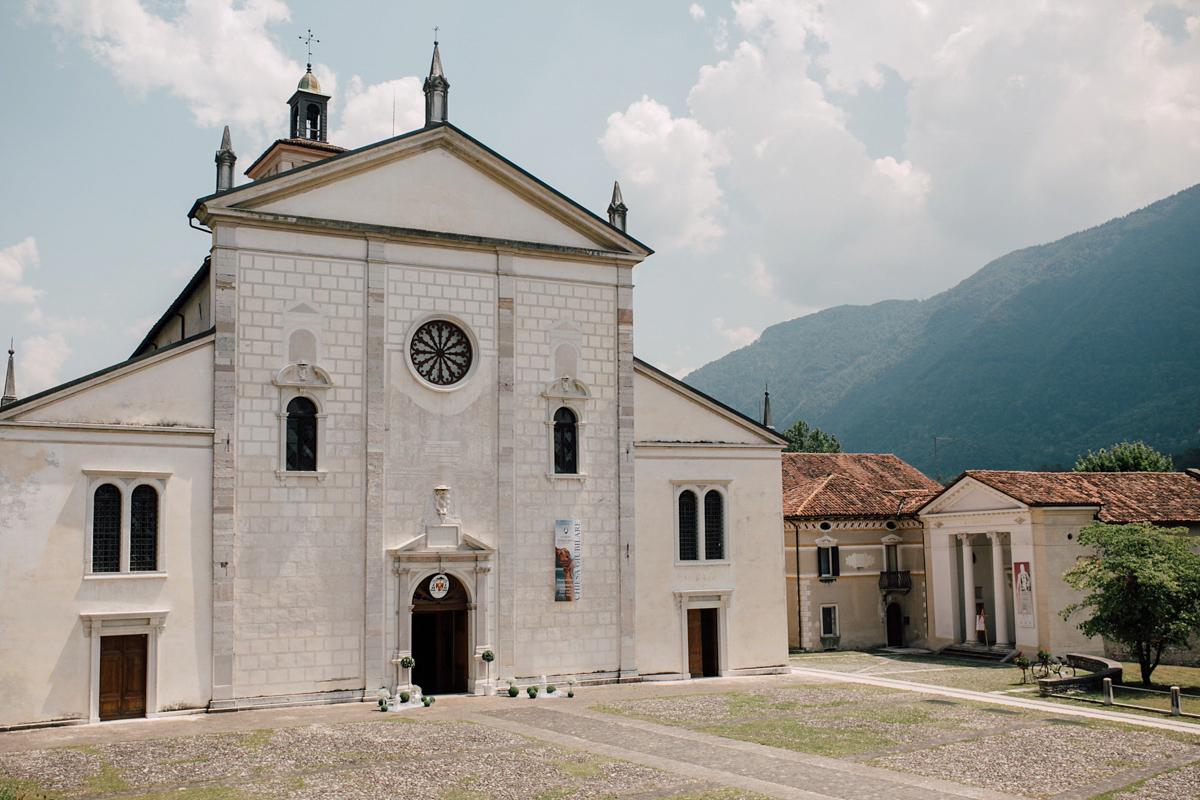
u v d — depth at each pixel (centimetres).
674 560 3741
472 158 3528
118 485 2920
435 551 3278
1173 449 19725
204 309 3581
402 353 3353
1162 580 3384
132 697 2875
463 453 3400
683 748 2456
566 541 3503
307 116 5112
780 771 2206
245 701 3009
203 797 1961
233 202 3169
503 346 3506
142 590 2909
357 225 3309
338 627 3150
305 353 3216
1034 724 2798
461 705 3111
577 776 2144
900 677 3828
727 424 3900
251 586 3056
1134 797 2008
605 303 3712
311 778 2120
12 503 2781
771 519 3938
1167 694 3300
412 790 2016
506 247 3531
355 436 3247
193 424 3047
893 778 2150
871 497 5234
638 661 3634
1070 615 4131
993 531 4481
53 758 2336
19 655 2741
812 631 4878
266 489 3108
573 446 3609
